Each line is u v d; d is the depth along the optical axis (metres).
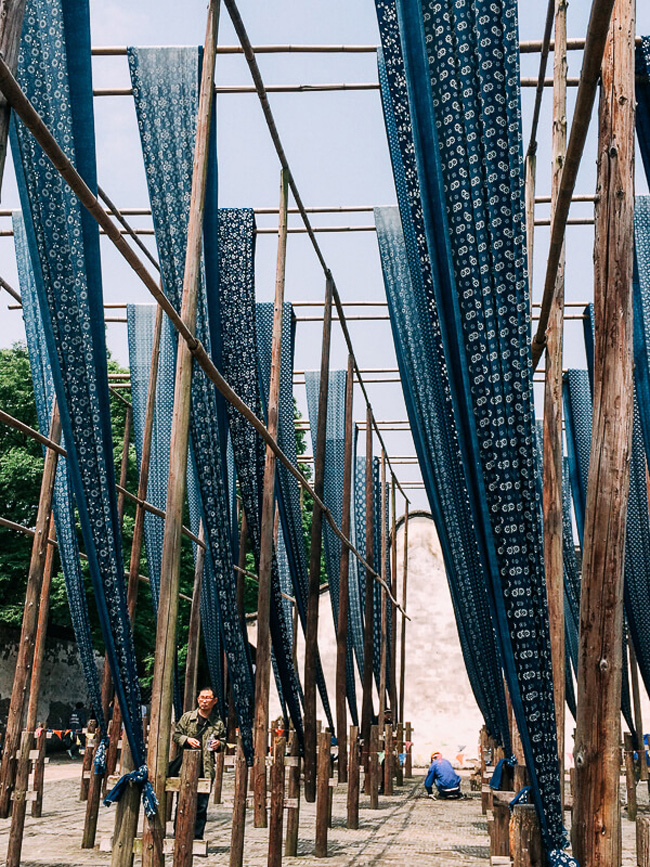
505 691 8.09
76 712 20.25
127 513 19.86
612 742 4.53
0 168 3.10
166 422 10.78
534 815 4.54
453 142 4.84
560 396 6.80
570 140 4.18
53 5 4.78
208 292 6.67
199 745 7.12
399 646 22.48
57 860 6.87
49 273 4.71
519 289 4.75
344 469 12.59
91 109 4.79
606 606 4.63
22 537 19.48
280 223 8.59
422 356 8.79
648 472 7.20
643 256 7.57
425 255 6.58
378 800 13.00
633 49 5.04
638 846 4.32
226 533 6.74
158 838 4.85
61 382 4.72
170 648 5.14
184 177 6.64
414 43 4.98
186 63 6.85
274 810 6.45
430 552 23.27
